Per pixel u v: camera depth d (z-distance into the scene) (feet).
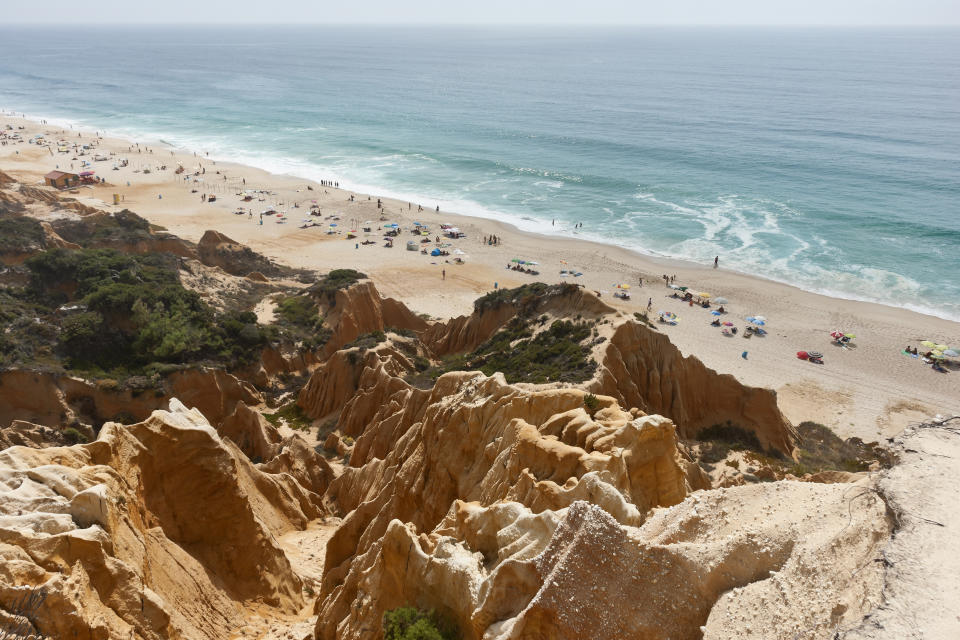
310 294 276.00
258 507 128.06
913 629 32.22
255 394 219.41
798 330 306.55
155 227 383.86
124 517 82.99
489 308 232.12
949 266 378.94
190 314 232.94
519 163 628.28
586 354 159.94
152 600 74.28
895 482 42.50
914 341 297.12
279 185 552.82
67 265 254.88
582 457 76.69
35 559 67.46
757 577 44.50
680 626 44.65
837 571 39.68
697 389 169.58
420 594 68.08
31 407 181.37
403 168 614.34
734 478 121.90
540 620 46.98
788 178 568.41
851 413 239.91
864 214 465.47
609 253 401.90
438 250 396.78
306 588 112.47
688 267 381.60
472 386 114.32
